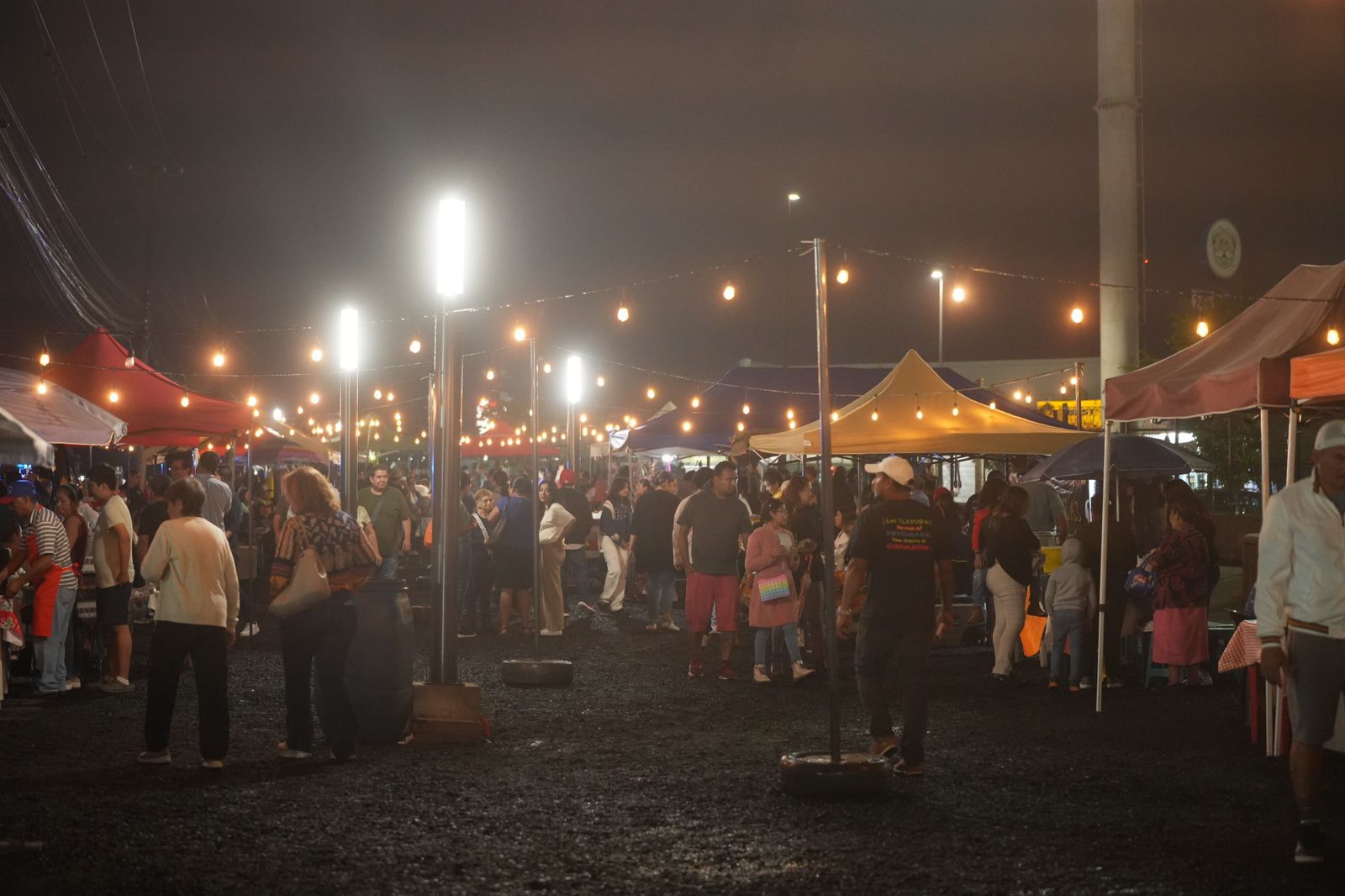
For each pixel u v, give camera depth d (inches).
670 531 714.2
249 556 665.0
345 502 499.5
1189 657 482.0
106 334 757.3
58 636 478.6
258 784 320.8
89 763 347.9
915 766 330.0
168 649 339.6
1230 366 393.1
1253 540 510.6
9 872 241.9
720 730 406.6
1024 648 584.7
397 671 380.8
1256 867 241.0
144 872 241.4
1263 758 352.2
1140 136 1019.3
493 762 352.5
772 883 233.0
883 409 818.2
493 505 723.4
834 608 314.5
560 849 258.1
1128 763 346.9
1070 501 860.6
